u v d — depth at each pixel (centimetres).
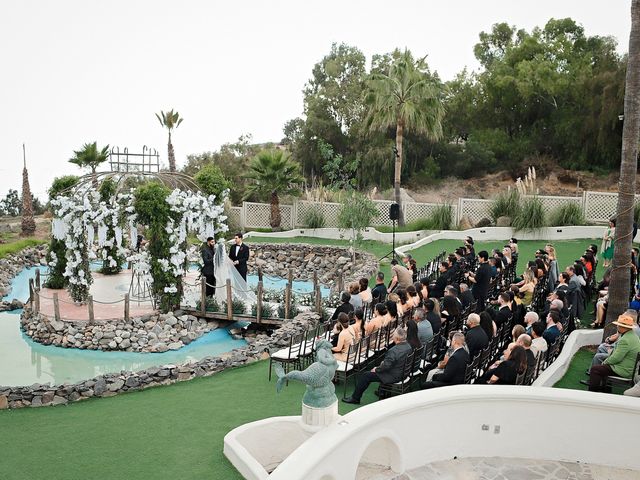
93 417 881
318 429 643
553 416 740
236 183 3628
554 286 1437
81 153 2572
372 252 2377
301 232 2862
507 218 2541
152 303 1628
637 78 1012
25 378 1202
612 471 721
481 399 741
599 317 1212
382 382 855
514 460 747
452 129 4591
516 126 4425
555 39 4447
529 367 830
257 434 752
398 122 2808
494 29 4934
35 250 2594
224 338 1494
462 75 4678
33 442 795
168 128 3891
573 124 3984
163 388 1009
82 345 1396
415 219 2800
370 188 4134
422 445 730
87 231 1631
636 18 998
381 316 1036
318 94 4691
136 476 695
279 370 652
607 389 854
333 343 1019
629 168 1029
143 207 1530
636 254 1534
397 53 4738
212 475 692
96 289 1838
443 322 1069
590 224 2600
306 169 4653
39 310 1558
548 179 4034
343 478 638
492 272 1392
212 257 1609
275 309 1598
